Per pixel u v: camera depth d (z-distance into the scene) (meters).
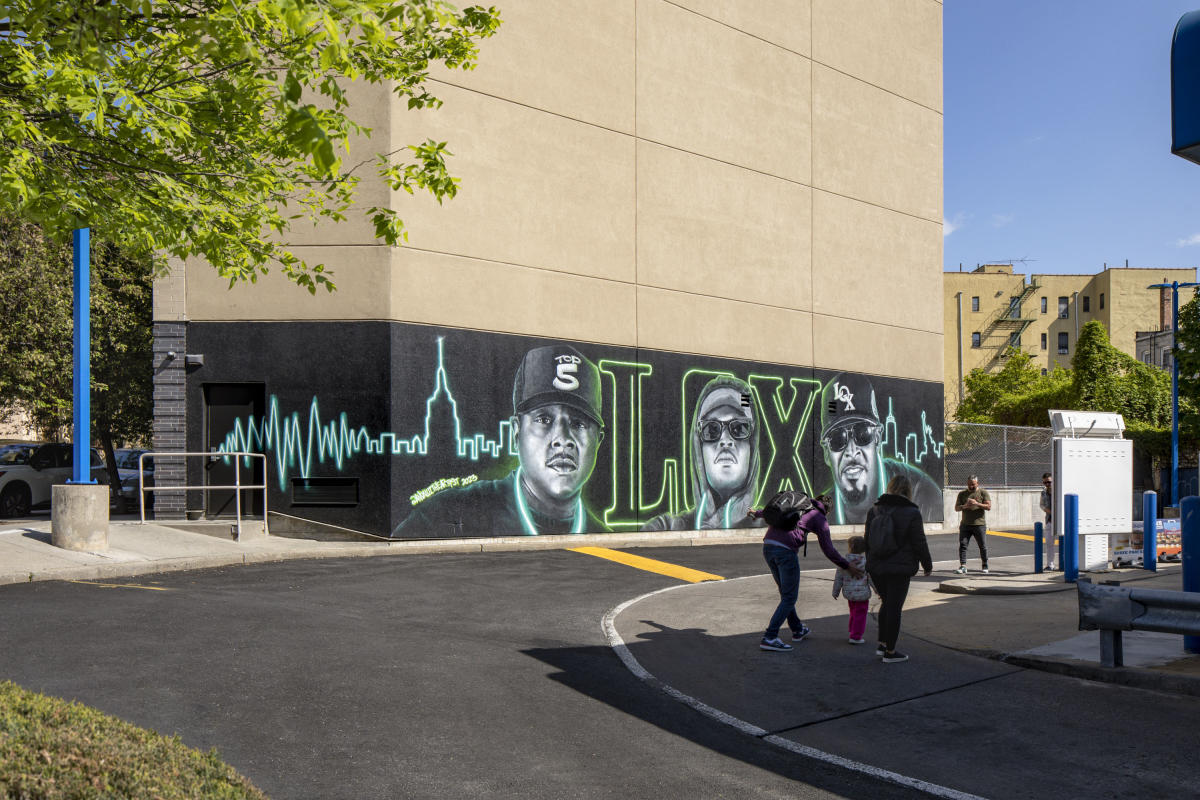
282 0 4.42
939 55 28.25
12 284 22.67
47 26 5.95
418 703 6.74
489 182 18.12
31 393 23.69
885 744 6.33
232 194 7.86
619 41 20.34
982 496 16.19
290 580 12.39
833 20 25.05
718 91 22.22
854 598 9.66
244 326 16.98
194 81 7.13
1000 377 61.00
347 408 16.75
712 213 21.97
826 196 24.62
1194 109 7.79
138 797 3.56
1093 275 83.38
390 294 16.75
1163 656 8.84
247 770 5.20
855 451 24.84
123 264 23.67
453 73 17.66
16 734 3.94
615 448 19.86
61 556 12.46
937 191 27.89
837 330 24.69
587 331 19.53
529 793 5.14
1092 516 15.88
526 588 12.84
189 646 7.92
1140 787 5.49
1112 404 45.53
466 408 17.66
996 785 5.52
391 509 16.56
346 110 16.86
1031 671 8.55
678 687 7.81
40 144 6.60
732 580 14.62
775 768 5.78
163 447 16.88
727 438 21.94
